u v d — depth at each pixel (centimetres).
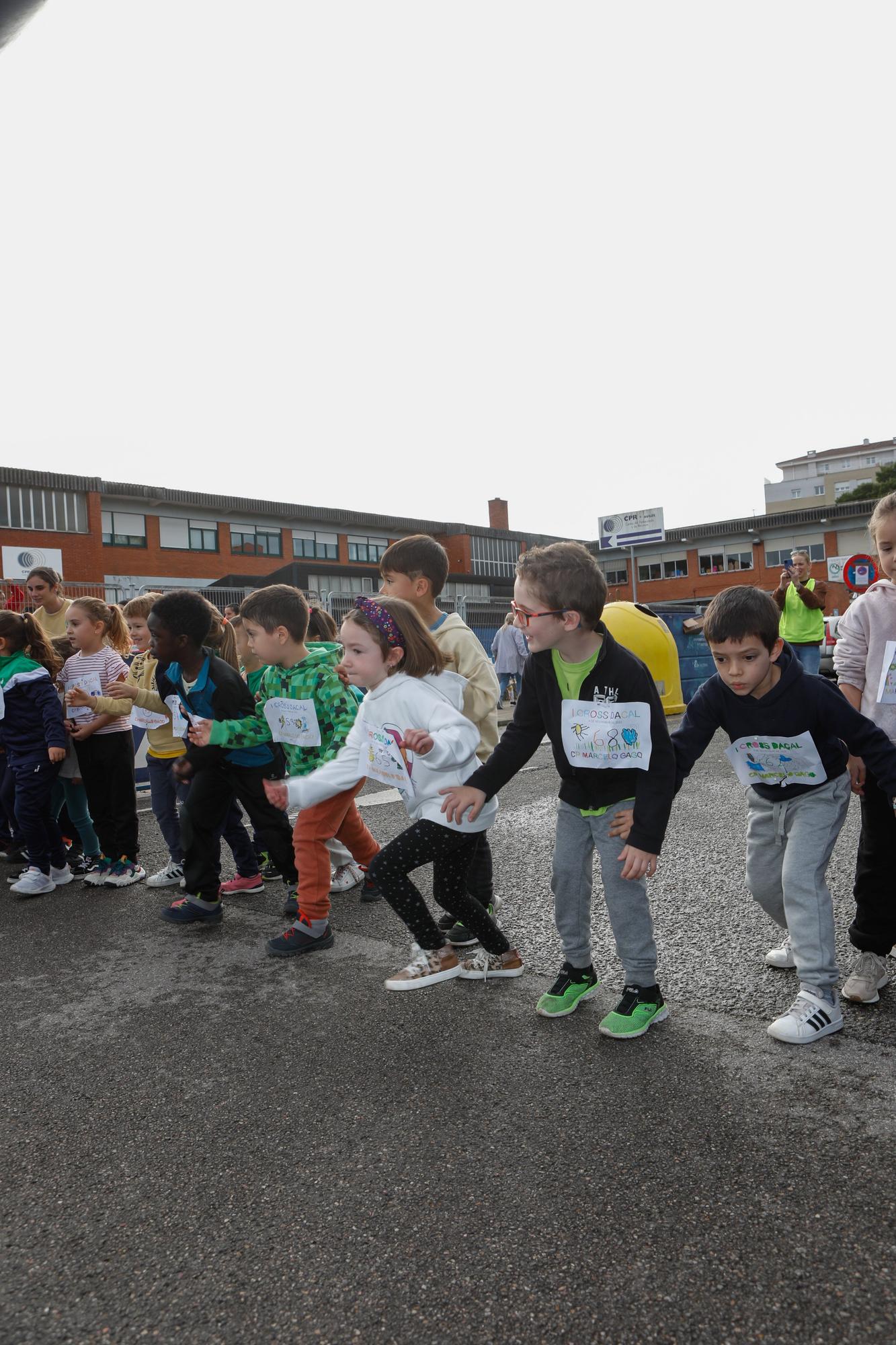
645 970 268
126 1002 314
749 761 269
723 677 255
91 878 484
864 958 288
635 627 428
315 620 579
